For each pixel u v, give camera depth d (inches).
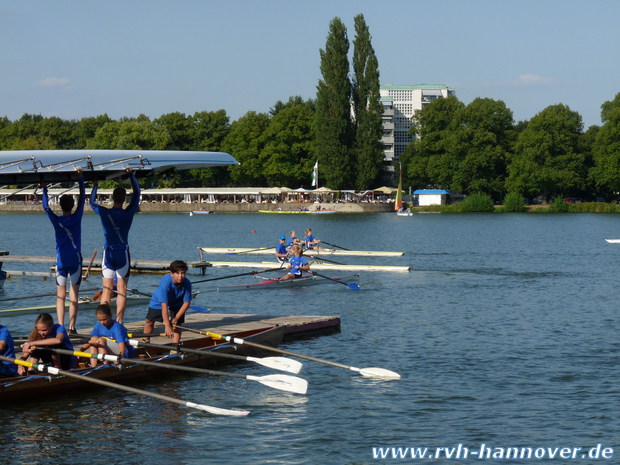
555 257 1761.8
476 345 708.0
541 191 4931.1
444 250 1987.0
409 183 5349.4
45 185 587.8
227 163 636.7
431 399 530.6
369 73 4566.9
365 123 4594.0
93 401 531.5
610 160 4345.5
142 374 584.4
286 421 488.4
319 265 1478.8
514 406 513.0
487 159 4744.1
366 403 524.1
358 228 3144.7
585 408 506.9
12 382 514.9
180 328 615.8
